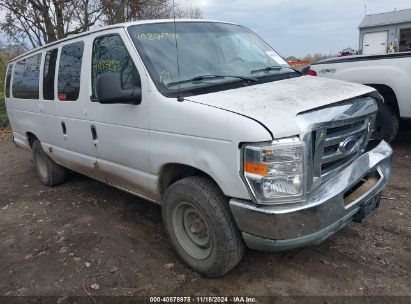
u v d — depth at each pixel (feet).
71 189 19.21
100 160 14.07
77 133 14.92
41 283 11.35
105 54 13.06
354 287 10.06
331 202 9.05
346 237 12.34
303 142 8.65
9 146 32.68
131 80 11.85
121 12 41.88
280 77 12.46
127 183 13.23
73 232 14.39
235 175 9.07
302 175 8.71
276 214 8.66
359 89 10.88
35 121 18.58
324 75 21.18
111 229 14.37
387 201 14.62
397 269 10.66
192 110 9.95
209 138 9.52
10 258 12.93
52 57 16.80
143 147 11.64
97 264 12.07
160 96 10.87
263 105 9.32
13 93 21.27
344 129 9.73
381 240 12.06
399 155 19.61
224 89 11.03
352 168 9.88
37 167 20.48
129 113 11.90
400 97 18.53
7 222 15.93
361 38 110.93
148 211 15.69
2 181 22.09
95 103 13.42
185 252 11.17
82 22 43.34
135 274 11.37
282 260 11.40
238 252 10.03
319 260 11.27
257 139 8.55
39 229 14.94
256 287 10.36
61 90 15.66
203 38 13.06
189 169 11.00
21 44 44.98
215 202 9.81
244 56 13.25
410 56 18.20
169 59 11.82
